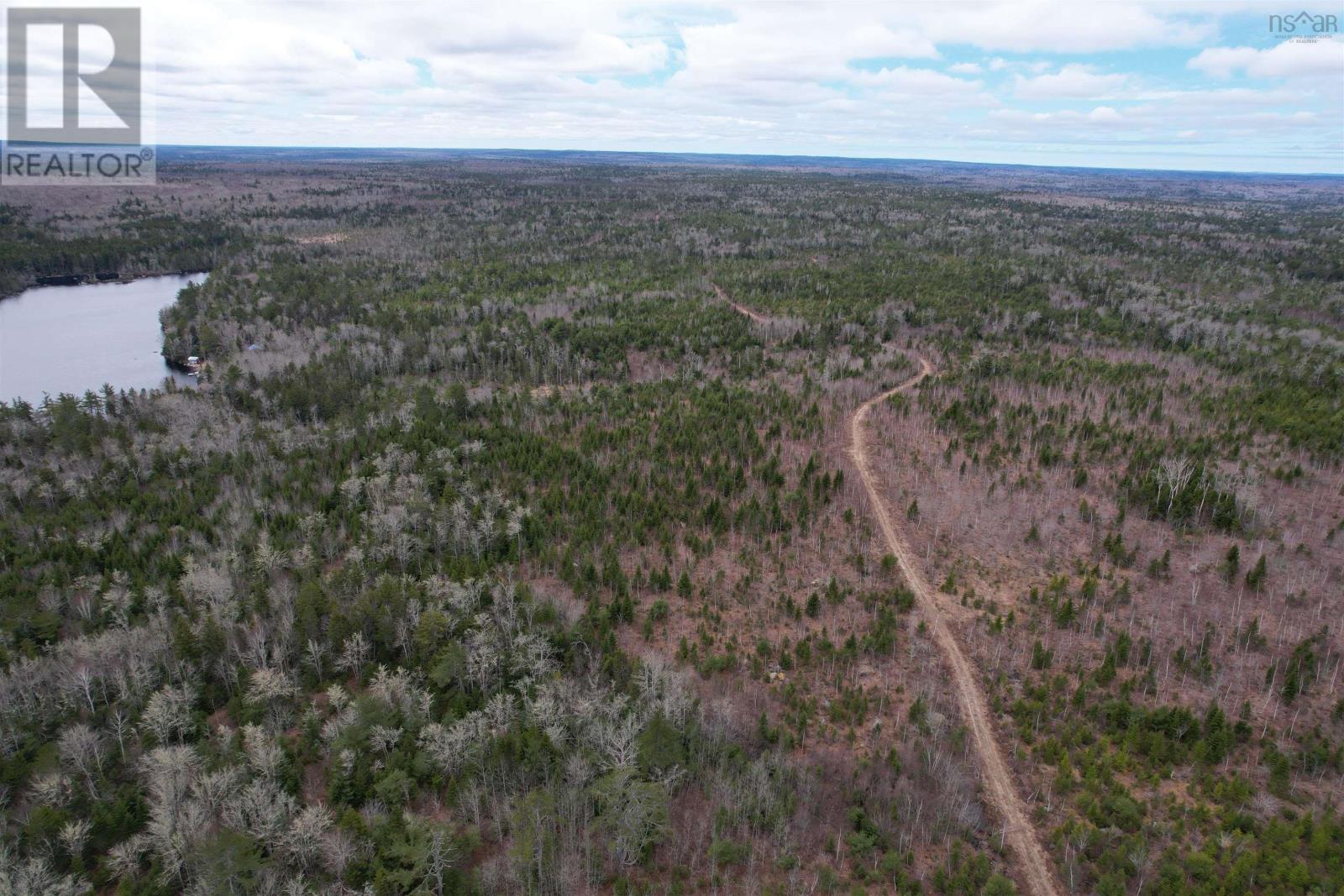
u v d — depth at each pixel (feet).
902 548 253.65
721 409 346.74
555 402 364.99
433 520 254.68
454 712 177.47
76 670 188.96
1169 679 193.88
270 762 159.63
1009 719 185.47
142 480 300.20
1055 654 203.82
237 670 195.00
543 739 165.27
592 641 203.21
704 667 200.13
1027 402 352.69
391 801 156.04
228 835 141.18
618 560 247.29
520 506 264.52
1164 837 150.92
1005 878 144.05
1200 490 257.34
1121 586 226.79
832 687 196.13
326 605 208.95
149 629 204.44
